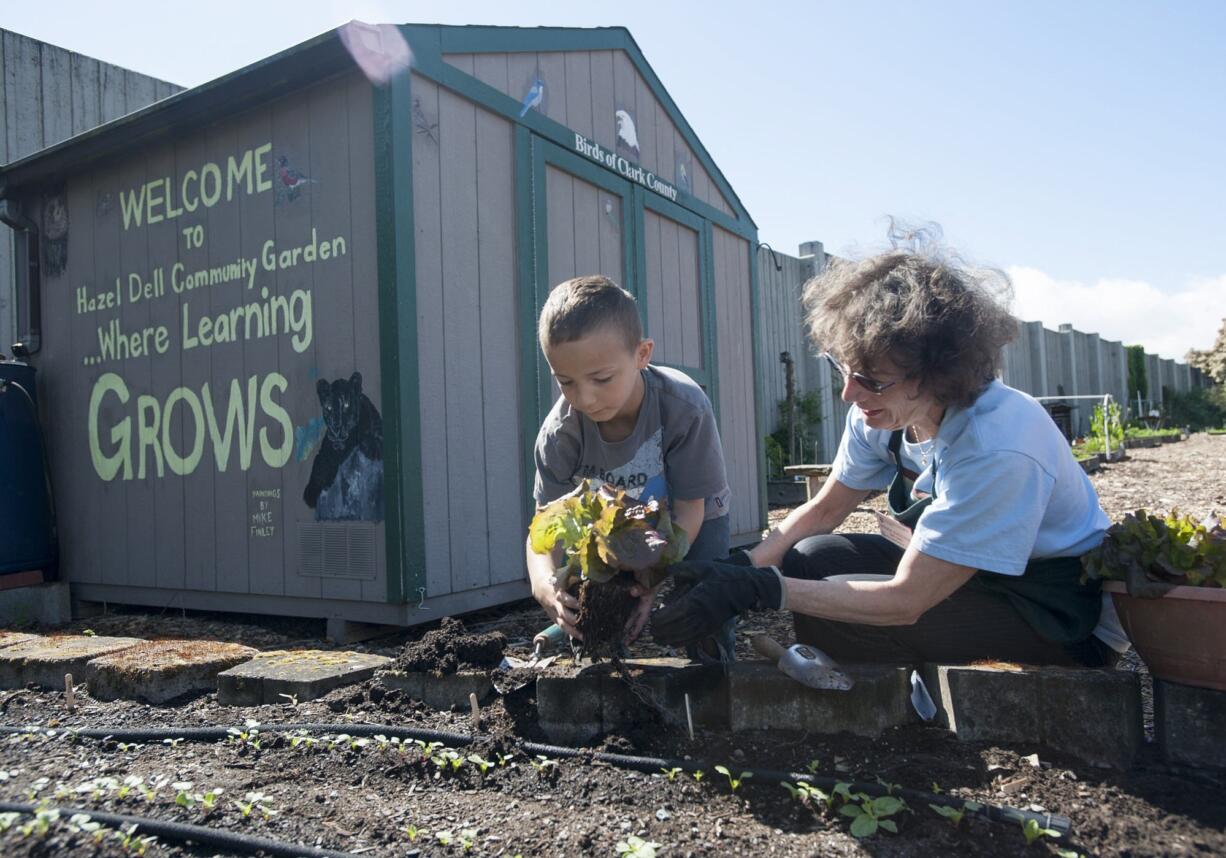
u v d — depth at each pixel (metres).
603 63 5.54
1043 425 2.19
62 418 5.42
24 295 5.61
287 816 2.04
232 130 4.59
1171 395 34.84
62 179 5.45
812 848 1.84
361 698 2.89
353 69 4.05
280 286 4.38
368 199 4.03
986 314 2.12
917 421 2.26
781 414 12.74
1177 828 1.83
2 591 4.96
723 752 2.30
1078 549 2.30
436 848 1.88
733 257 7.14
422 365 4.02
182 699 3.15
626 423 2.77
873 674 2.34
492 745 2.41
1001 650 2.40
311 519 4.23
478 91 4.46
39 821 1.89
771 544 2.72
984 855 1.79
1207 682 2.10
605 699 2.49
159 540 4.91
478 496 4.31
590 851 1.86
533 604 4.86
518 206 4.70
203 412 4.71
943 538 2.10
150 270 4.98
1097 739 2.14
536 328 4.77
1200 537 2.15
